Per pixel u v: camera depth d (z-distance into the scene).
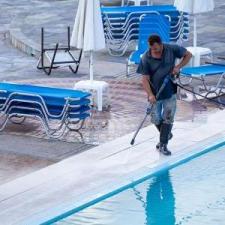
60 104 18.03
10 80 24.34
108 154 16.73
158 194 14.70
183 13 28.00
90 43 20.58
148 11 28.23
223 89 22.83
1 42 31.83
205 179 15.54
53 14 37.41
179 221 13.53
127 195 14.59
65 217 13.44
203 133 18.38
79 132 18.59
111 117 19.97
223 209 14.07
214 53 27.83
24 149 17.25
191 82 23.34
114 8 28.86
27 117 19.09
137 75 24.70
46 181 15.01
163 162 16.19
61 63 25.23
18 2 42.12
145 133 18.36
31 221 12.96
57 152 17.00
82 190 14.51
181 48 16.28
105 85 20.81
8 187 14.69
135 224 13.32
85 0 20.50
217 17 35.47
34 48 28.42
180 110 20.58
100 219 13.45
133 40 29.02
